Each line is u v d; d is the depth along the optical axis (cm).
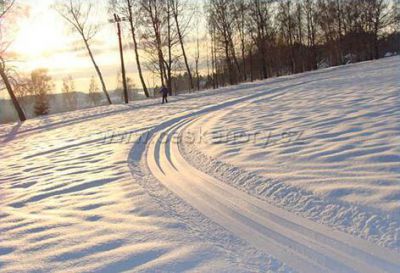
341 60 5212
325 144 692
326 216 411
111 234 426
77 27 3148
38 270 360
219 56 4559
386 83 1512
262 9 4219
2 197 646
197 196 534
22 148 1290
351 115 921
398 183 453
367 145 633
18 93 2769
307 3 4900
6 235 458
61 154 1028
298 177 539
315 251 344
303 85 2150
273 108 1350
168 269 338
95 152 978
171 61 3375
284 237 378
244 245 371
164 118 1545
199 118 1399
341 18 5028
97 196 579
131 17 3288
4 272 363
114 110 2308
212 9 4075
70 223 475
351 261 321
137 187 605
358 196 439
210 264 339
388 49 6309
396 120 777
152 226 439
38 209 549
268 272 318
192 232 413
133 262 356
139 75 3472
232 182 578
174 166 729
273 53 4903
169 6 3362
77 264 364
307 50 5253
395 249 329
